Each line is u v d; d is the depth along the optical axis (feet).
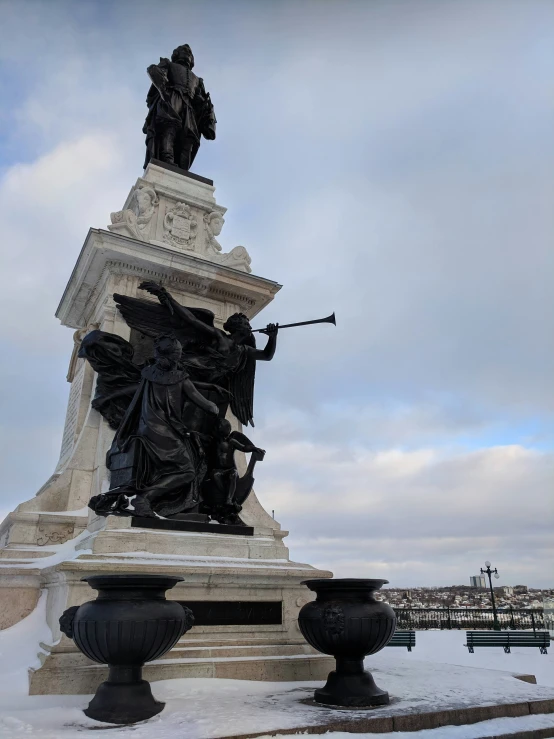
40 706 15.34
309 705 15.76
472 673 22.67
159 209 33.65
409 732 14.06
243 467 30.01
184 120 39.17
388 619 16.63
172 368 24.76
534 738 14.35
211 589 20.07
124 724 13.41
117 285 28.94
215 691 17.13
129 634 13.97
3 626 21.17
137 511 21.88
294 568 21.84
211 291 31.63
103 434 26.43
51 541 24.45
